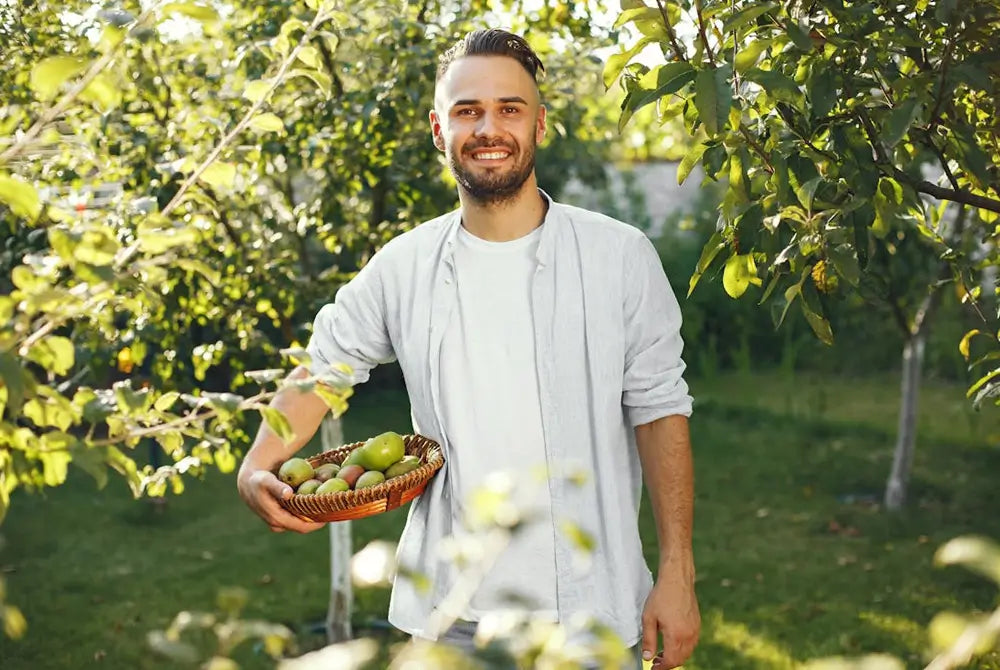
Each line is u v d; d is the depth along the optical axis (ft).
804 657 18.37
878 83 8.04
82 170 7.70
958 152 7.79
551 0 17.02
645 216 50.70
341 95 16.20
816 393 42.42
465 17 16.89
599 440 8.23
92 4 11.40
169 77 14.98
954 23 7.49
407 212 17.49
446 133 8.17
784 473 32.07
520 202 8.29
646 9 7.16
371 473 8.37
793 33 7.11
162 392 15.57
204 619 4.07
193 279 15.51
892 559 24.02
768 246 7.88
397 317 8.63
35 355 5.29
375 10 16.33
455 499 8.22
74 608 21.57
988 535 25.39
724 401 41.68
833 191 8.06
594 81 18.57
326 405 8.70
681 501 8.32
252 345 16.35
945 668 3.25
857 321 41.11
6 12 11.73
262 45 7.39
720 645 19.12
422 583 3.71
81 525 27.66
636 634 8.23
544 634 3.62
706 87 6.77
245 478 8.37
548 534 8.00
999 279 9.57
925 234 10.14
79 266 5.06
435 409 8.34
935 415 37.55
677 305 8.63
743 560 24.30
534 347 8.22
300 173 18.21
